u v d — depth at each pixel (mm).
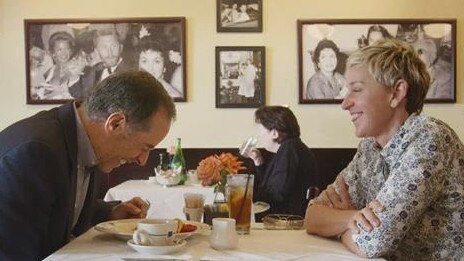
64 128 1428
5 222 1261
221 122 4328
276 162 3043
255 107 4312
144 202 1902
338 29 4254
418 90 1497
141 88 1405
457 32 4277
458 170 1405
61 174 1351
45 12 4340
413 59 1498
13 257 1271
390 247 1303
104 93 1415
